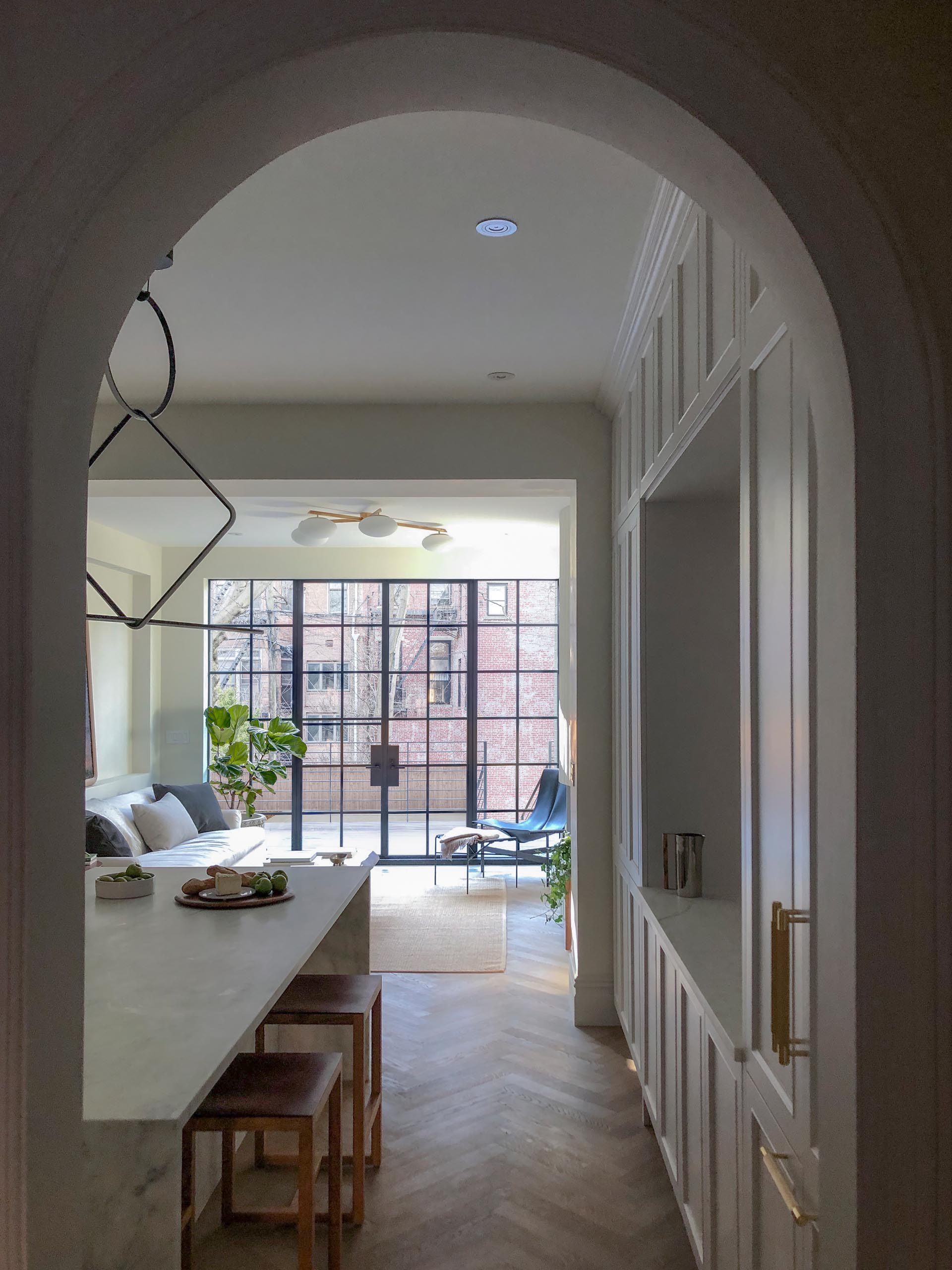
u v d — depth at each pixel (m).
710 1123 2.24
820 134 1.06
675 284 2.70
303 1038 3.94
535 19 1.06
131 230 1.12
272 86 1.10
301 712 9.22
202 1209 3.03
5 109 1.03
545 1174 3.16
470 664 9.24
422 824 9.19
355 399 4.48
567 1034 4.44
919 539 1.07
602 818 4.57
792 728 1.56
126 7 1.04
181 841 7.40
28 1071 1.02
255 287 3.19
